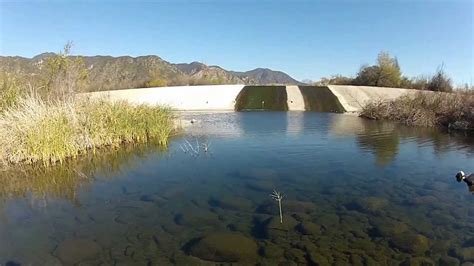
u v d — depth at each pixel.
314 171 12.19
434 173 11.91
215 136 20.31
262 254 6.36
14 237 7.19
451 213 8.22
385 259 6.14
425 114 26.62
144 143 17.45
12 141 12.97
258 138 19.56
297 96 47.62
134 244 6.80
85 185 10.80
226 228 7.50
